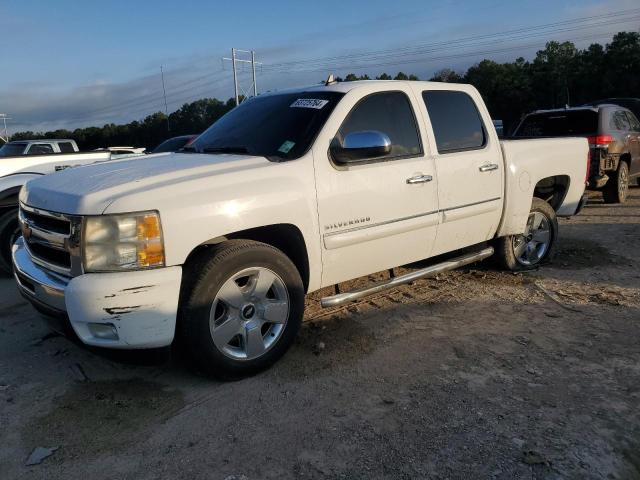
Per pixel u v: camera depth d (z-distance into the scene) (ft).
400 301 16.40
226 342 11.42
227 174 11.37
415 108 14.67
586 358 12.43
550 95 231.71
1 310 16.72
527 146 17.83
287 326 12.23
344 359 12.67
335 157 12.83
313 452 9.23
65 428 10.11
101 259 10.14
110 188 10.61
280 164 12.09
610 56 210.38
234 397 11.09
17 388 11.66
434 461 8.90
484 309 15.67
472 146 16.05
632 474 8.55
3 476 8.80
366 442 9.46
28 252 12.21
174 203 10.47
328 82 14.71
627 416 10.04
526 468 8.67
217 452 9.30
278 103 14.67
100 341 10.25
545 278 18.44
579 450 9.07
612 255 21.38
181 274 10.51
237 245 11.34
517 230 17.65
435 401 10.72
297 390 11.31
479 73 238.07
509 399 10.72
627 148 33.88
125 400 11.06
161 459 9.16
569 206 20.34
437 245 15.43
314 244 12.48
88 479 8.71
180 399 11.06
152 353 10.74
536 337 13.65
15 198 19.80
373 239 13.57
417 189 14.24
